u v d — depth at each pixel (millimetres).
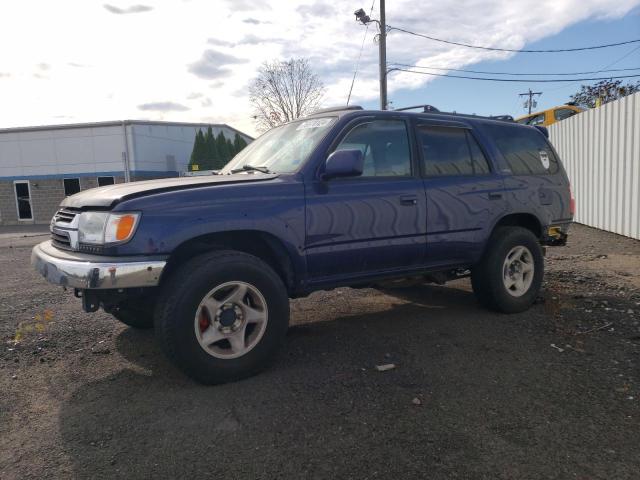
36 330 4871
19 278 8055
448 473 2506
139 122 25969
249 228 3621
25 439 2879
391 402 3258
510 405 3195
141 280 3273
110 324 5043
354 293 6203
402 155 4520
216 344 3621
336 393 3395
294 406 3217
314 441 2811
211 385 3539
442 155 4793
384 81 24047
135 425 3016
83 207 3572
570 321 4848
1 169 26531
